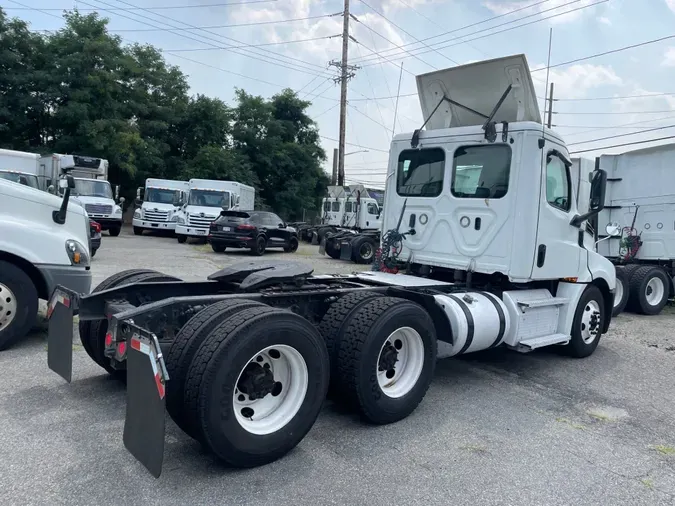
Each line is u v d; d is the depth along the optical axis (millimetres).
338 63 30031
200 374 3348
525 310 5840
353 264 17906
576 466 3920
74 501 3115
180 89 35688
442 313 5020
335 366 4348
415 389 4676
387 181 6887
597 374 6297
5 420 4156
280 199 39281
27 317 5867
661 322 10141
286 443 3730
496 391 5523
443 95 6449
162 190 26156
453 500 3359
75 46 28375
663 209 11055
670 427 4773
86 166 21922
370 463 3803
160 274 5414
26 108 27984
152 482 3373
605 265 7172
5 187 5949
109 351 3936
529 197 5617
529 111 5836
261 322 3570
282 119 41781
